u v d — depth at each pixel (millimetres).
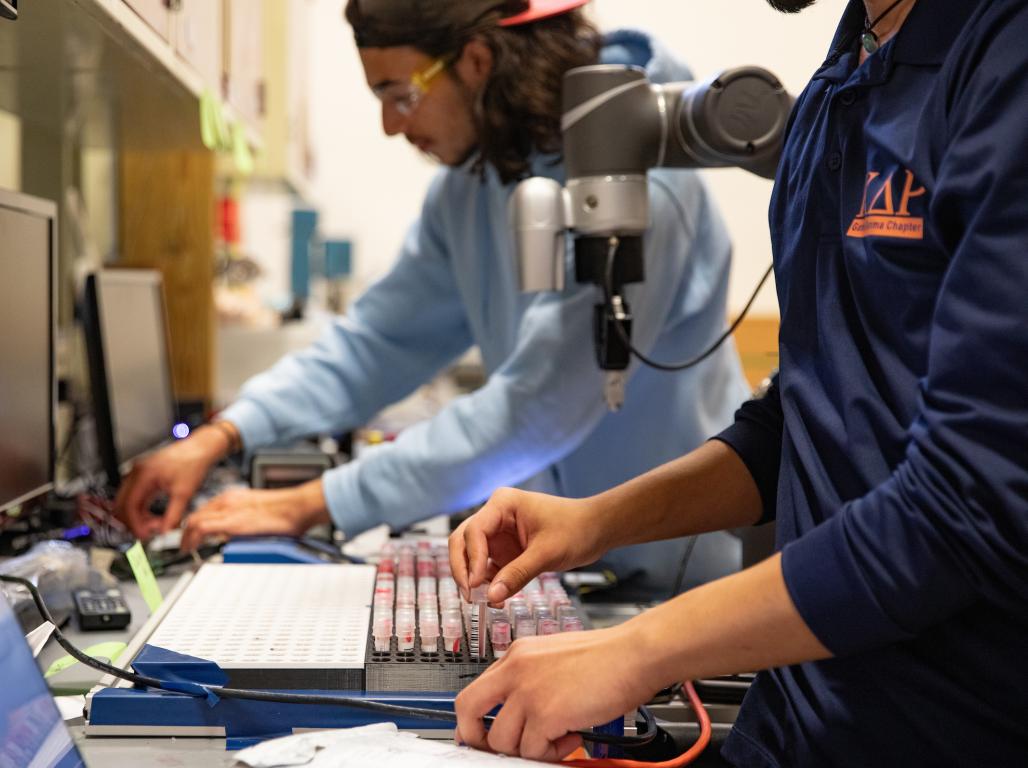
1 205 1440
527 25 1495
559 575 1328
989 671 703
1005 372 617
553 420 1481
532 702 719
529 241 1306
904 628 651
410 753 747
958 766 719
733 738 851
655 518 947
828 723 761
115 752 824
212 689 857
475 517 945
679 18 2127
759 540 1238
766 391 1023
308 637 985
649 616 721
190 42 1802
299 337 3750
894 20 817
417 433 1533
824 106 873
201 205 2848
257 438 1879
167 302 2846
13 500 1479
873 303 771
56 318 1681
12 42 1502
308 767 740
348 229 5664
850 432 776
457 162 1644
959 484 624
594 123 1263
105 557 1650
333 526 1687
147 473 1736
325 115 5598
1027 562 614
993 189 633
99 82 1800
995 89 652
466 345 2039
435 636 943
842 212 806
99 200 2910
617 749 857
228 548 1491
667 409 1645
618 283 1301
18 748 635
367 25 1512
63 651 1097
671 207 1491
